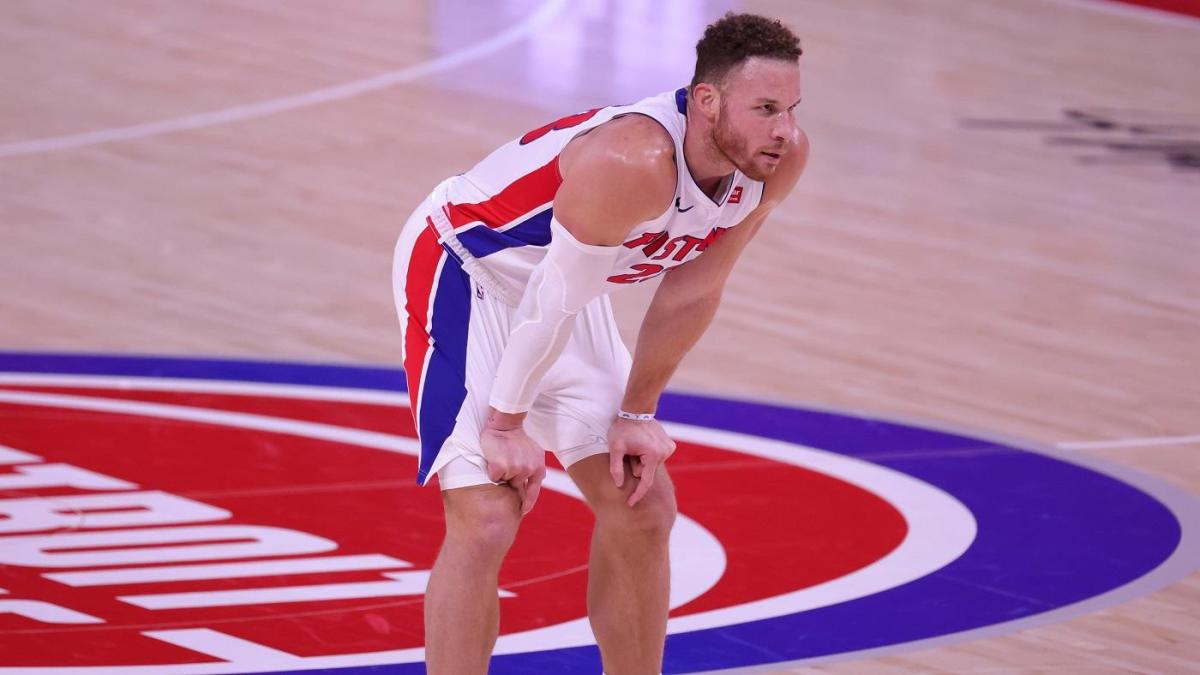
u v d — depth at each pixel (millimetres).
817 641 12133
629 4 40781
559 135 9562
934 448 16875
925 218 26266
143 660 11211
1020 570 13789
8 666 11008
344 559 13250
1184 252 25562
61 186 24891
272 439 15945
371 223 24109
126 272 21328
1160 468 16703
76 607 12055
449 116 30203
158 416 16438
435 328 9961
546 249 9789
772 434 16984
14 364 17891
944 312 21828
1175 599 13344
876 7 42188
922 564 13781
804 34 38875
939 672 11734
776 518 14680
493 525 9562
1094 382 19500
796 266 23297
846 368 19375
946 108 33625
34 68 31406
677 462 15984
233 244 22750
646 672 10547
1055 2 44500
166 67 32156
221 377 17797
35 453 15266
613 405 10211
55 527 13602
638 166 8938
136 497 14352
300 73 32531
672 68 35188
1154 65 38875
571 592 12859
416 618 12156
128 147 27094
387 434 16266
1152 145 31938
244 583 12648
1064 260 24656
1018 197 27922
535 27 37812
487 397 9742
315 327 19719
